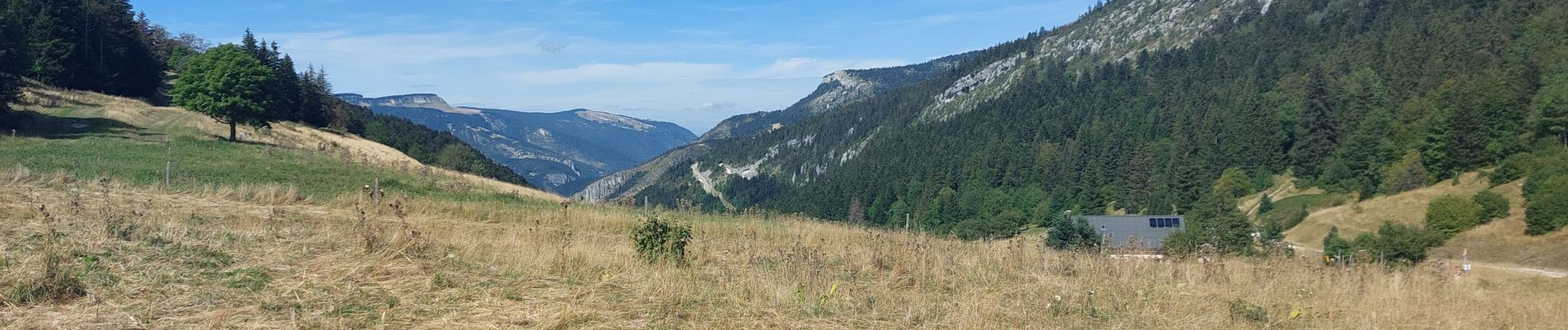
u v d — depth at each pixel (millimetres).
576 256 8828
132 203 15164
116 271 6707
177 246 7996
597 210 21312
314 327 5504
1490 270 32875
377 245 8539
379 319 5824
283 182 27516
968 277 9367
